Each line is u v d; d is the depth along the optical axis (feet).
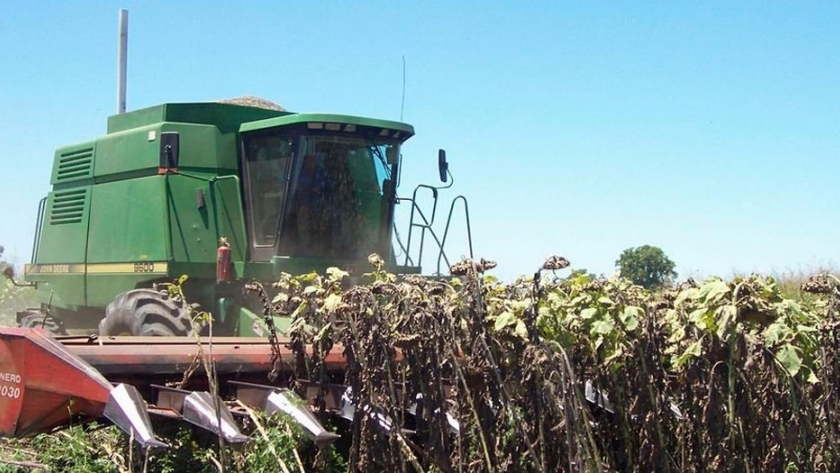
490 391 16.61
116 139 35.06
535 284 16.29
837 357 17.47
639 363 17.80
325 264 31.68
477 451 17.03
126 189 34.14
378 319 17.51
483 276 18.15
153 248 32.17
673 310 17.85
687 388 17.48
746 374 16.31
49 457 20.29
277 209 31.73
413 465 17.65
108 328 30.40
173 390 18.21
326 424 19.53
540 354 16.01
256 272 31.19
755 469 16.51
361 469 17.71
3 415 18.70
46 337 18.61
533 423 16.83
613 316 17.80
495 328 16.39
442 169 33.04
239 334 30.55
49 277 38.83
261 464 17.72
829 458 17.10
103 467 19.24
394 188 33.40
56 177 38.91
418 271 32.96
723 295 15.96
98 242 35.50
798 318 16.61
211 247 31.99
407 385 17.88
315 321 19.34
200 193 31.86
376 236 32.99
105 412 17.10
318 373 19.57
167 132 30.73
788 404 16.44
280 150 31.96
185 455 18.76
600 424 19.06
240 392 19.92
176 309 29.50
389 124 32.37
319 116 30.83
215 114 33.40
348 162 32.27
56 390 18.01
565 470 16.47
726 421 16.55
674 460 18.35
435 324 16.67
